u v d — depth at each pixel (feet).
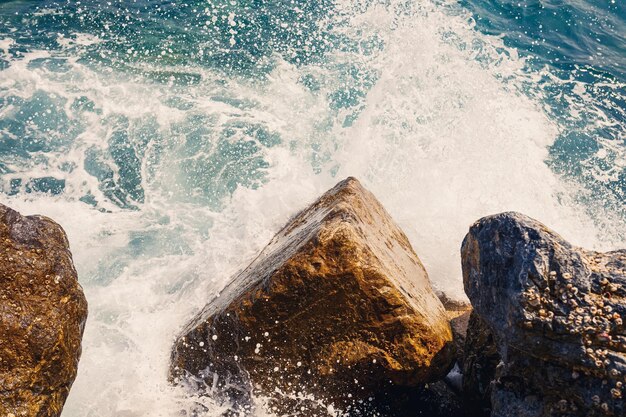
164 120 26.71
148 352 18.07
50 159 24.44
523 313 13.75
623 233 24.50
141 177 24.44
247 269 18.74
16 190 23.03
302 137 26.86
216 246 21.93
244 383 16.19
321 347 15.65
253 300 15.60
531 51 33.42
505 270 14.84
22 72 27.78
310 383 15.81
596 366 12.98
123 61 29.48
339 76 29.81
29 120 25.77
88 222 22.40
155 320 19.21
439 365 16.15
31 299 14.71
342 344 15.58
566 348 13.35
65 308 15.14
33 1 32.55
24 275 14.90
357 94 28.94
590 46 34.58
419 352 15.56
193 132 26.37
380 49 31.04
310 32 32.35
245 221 22.97
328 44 31.60
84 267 20.74
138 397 16.65
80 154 24.85
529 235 14.88
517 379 14.39
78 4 32.78
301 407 16.07
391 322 15.48
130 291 20.16
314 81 29.58
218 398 16.42
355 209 17.34
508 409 14.34
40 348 14.17
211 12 33.37
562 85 31.32
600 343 13.14
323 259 15.34
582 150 27.78
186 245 21.98
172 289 20.38
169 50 30.55
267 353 15.84
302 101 28.53
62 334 14.70
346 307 15.47
